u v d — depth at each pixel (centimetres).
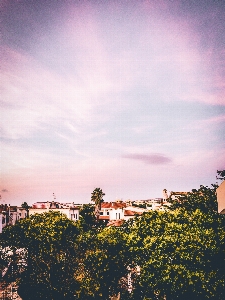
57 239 1327
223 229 1262
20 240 1338
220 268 1000
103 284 1277
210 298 934
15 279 1397
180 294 999
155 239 1181
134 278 1430
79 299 1241
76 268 1365
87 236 1442
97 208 4953
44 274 1341
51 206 4816
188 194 2394
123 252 1373
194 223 1310
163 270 1032
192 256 1017
